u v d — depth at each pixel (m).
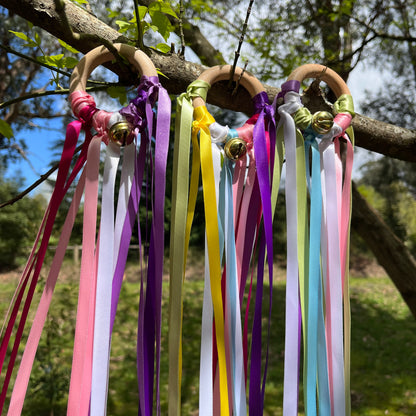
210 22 2.03
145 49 0.80
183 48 0.84
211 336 0.66
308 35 1.88
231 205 0.69
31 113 3.42
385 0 1.93
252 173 0.72
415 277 1.81
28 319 3.37
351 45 1.95
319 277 0.70
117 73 0.76
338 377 0.69
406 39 1.67
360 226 1.87
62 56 0.84
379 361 4.12
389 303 6.52
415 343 4.66
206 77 0.72
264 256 0.72
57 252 0.66
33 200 5.81
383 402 3.24
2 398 0.65
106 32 0.80
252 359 0.67
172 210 0.64
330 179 0.73
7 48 0.81
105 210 0.65
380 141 0.98
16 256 6.04
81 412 0.61
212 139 0.69
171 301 0.62
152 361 0.64
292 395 0.65
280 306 4.74
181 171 0.64
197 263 7.57
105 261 0.64
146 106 0.65
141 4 1.21
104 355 0.62
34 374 2.95
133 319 5.06
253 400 0.66
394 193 6.10
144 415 0.62
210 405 0.64
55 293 4.09
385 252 1.83
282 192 3.37
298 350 0.66
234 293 0.68
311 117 0.71
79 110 0.67
